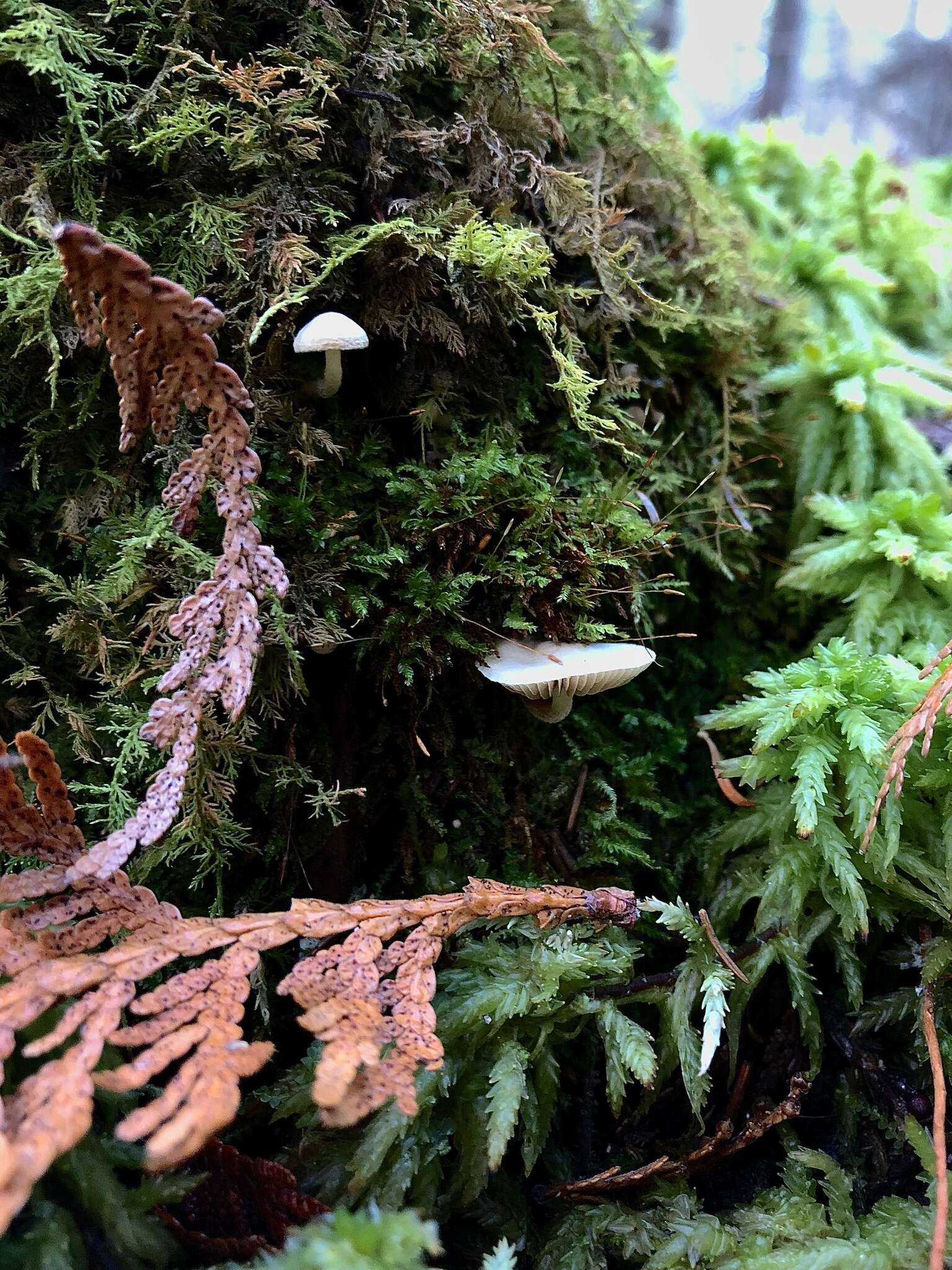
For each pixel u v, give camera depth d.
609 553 0.13
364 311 0.12
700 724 0.14
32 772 0.09
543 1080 0.11
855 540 0.15
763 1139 0.12
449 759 0.13
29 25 0.11
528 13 0.13
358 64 0.12
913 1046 0.12
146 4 0.12
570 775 0.14
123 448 0.09
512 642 0.13
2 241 0.11
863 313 0.18
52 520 0.12
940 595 0.15
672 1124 0.12
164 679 0.09
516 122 0.13
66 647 0.12
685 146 0.17
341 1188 0.10
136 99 0.12
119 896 0.09
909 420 0.17
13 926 0.09
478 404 0.13
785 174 0.21
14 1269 0.08
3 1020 0.08
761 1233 0.10
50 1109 0.07
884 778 0.11
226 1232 0.09
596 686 0.13
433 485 0.12
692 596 0.15
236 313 0.12
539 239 0.13
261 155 0.12
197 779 0.11
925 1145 0.10
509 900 0.10
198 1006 0.08
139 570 0.12
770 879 0.13
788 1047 0.13
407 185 0.13
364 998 0.09
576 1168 0.12
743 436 0.16
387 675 0.12
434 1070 0.08
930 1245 0.10
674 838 0.15
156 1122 0.07
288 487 0.12
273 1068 0.12
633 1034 0.11
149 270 0.08
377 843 0.13
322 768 0.13
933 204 0.25
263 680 0.12
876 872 0.12
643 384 0.15
